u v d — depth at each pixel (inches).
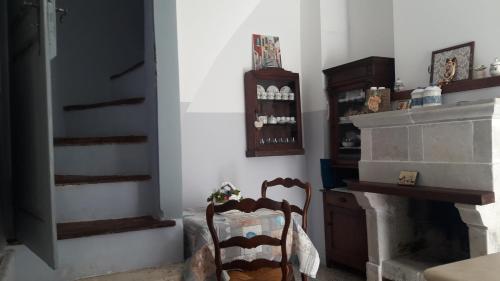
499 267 45.0
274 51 162.9
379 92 129.3
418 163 110.5
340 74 152.1
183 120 143.9
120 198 96.4
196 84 146.3
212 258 91.3
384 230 123.8
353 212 143.0
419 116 108.0
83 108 126.3
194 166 145.6
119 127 115.5
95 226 87.4
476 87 107.8
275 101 160.7
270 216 99.9
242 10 155.9
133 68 121.3
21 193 87.0
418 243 129.8
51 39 66.7
